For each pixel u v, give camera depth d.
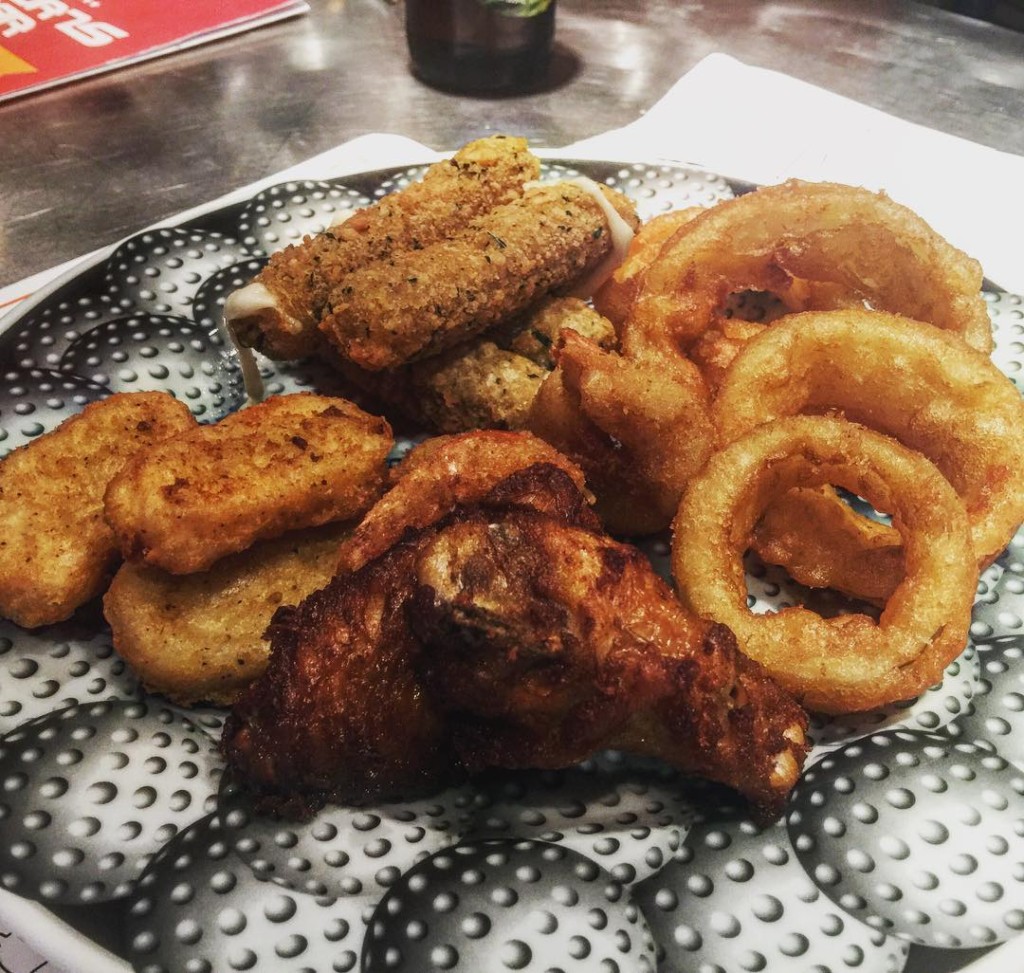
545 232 0.21
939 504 0.16
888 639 0.15
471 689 0.13
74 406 0.20
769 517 0.18
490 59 0.37
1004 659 0.16
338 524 0.17
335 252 0.20
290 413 0.18
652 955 0.12
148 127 0.35
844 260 0.21
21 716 0.15
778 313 0.23
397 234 0.21
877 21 0.43
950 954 0.12
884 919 0.13
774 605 0.18
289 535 0.17
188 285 0.22
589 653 0.13
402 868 0.13
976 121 0.36
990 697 0.16
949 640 0.15
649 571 0.14
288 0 0.42
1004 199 0.29
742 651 0.15
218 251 0.23
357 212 0.23
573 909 0.13
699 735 0.13
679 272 0.20
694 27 0.42
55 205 0.31
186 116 0.35
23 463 0.17
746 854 0.13
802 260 0.21
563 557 0.13
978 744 0.15
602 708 0.13
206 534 0.15
